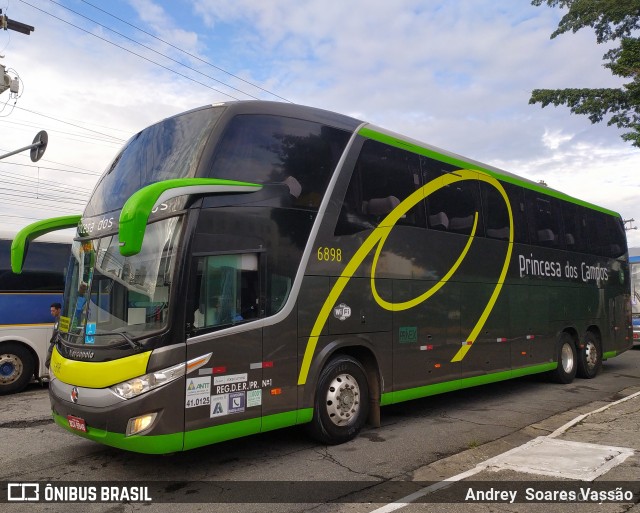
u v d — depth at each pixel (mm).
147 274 5203
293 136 6258
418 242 7602
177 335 4980
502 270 9281
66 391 5344
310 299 6109
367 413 6824
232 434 5297
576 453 5789
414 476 5285
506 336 9250
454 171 8508
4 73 12672
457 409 8531
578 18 14164
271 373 5672
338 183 6586
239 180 5633
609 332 12977
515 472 5234
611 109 14688
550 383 11234
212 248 5316
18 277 10148
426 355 7578
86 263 5840
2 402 9125
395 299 7148
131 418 4836
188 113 6098
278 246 5875
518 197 10086
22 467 5613
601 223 13305
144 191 4699
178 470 5500
